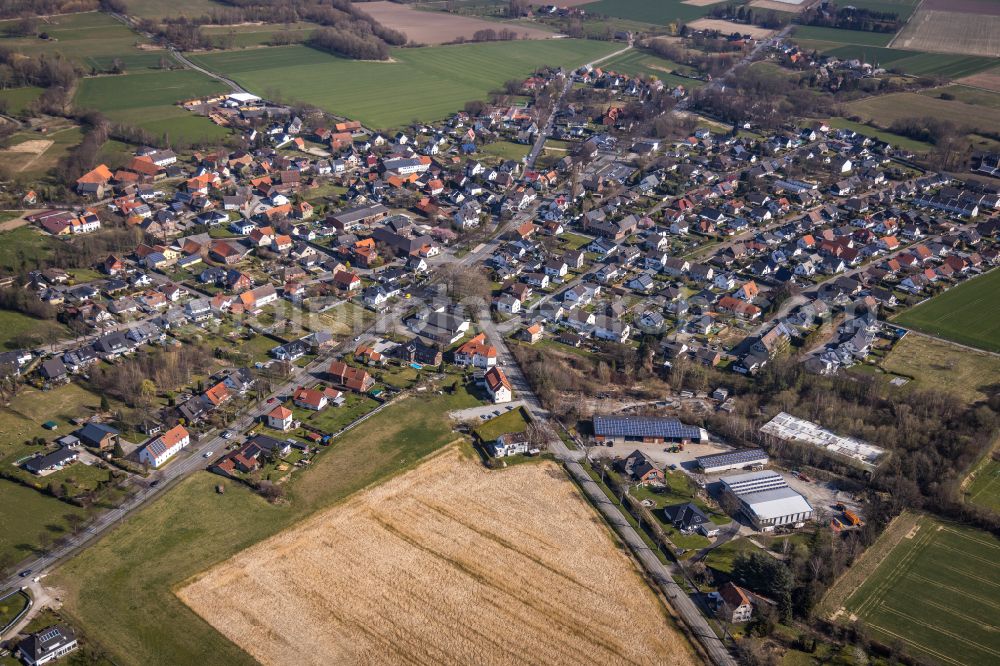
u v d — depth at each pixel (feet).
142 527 533.96
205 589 491.31
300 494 571.69
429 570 516.32
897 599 508.53
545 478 604.49
